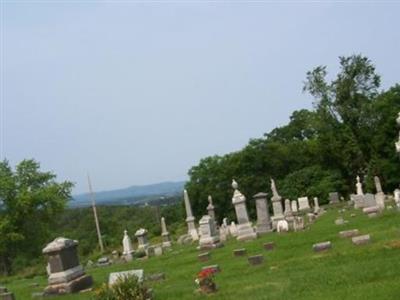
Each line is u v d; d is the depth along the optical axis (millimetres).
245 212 35156
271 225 38062
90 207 121875
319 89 72000
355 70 70500
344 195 72688
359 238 21438
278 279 18016
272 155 80125
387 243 19875
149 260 36188
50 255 25078
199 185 81688
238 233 35875
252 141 81438
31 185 65438
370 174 69375
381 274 15414
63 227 103250
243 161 80062
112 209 122000
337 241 24562
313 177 72250
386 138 68812
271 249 27078
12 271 66500
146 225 94875
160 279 24125
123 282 17188
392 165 67812
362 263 17625
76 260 26219
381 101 70125
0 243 60219
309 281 16484
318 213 47906
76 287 24922
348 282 15375
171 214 98062
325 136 74250
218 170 81062
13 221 61844
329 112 72688
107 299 16688
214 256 29469
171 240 56156
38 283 34375
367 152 72312
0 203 62875
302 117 95188
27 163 65312
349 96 71188
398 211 30734
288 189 72562
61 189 67000
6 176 63312
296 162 80188
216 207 81000
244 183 78312
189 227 53719
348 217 36500
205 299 17125
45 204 65125
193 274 23812
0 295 22969
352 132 72000
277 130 97438
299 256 22531
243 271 21734
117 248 66500
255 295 16172
